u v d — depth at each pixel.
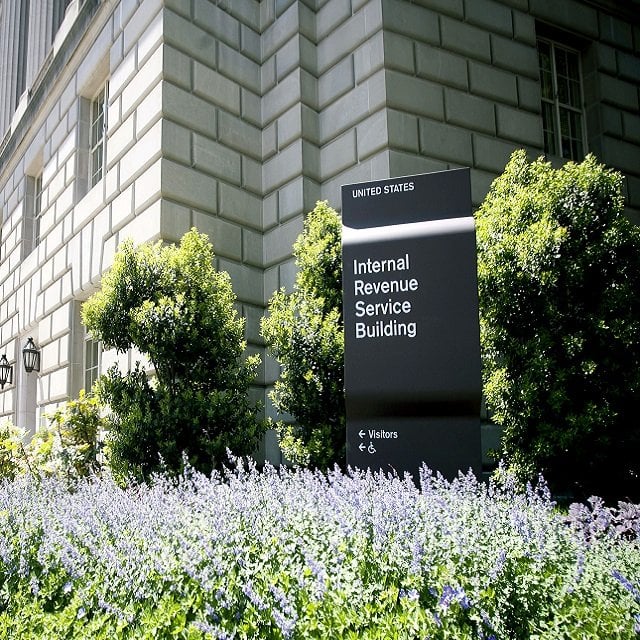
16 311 17.56
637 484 7.18
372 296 6.46
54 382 14.15
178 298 8.67
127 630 3.56
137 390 8.63
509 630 3.06
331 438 8.10
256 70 12.25
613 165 13.23
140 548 4.20
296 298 9.24
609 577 3.35
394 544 3.58
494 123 11.48
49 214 15.41
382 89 10.28
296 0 11.63
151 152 10.61
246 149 11.73
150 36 11.09
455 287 6.22
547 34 13.24
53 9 17.66
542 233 7.29
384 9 10.53
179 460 8.01
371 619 3.11
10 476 10.22
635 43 14.32
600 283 7.50
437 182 6.53
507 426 7.47
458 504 4.32
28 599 4.18
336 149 11.05
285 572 3.49
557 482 7.16
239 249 11.23
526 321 7.51
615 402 7.13
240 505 4.39
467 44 11.45
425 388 6.12
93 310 8.98
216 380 8.84
